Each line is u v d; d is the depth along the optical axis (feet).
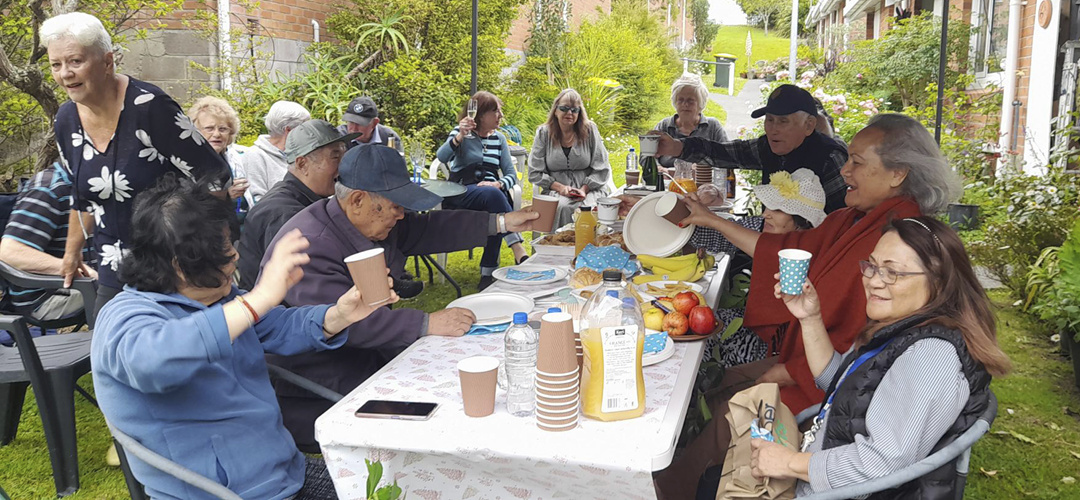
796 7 56.39
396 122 30.66
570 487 5.72
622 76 52.65
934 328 5.26
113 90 9.05
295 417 7.52
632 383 5.38
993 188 20.59
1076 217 15.56
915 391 5.11
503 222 10.31
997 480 9.62
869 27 55.72
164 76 25.13
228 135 14.65
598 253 9.66
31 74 15.78
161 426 5.50
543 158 18.89
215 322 4.95
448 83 32.30
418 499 5.88
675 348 6.97
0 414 10.44
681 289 8.64
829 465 5.32
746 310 8.79
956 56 33.24
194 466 5.61
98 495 9.26
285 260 5.07
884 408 5.23
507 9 36.73
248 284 9.60
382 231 7.99
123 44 21.42
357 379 7.96
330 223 7.80
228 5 25.08
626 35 55.88
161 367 4.87
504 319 7.66
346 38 31.35
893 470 5.11
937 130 19.34
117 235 9.48
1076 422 11.24
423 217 10.28
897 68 35.42
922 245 5.48
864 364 5.53
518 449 5.16
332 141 9.55
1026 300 15.42
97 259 9.63
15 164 21.03
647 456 4.97
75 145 9.18
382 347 7.46
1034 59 22.89
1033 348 14.21
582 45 51.31
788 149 12.62
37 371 8.94
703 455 7.30
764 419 6.01
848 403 5.49
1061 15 21.27
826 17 84.69
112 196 9.28
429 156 29.81
